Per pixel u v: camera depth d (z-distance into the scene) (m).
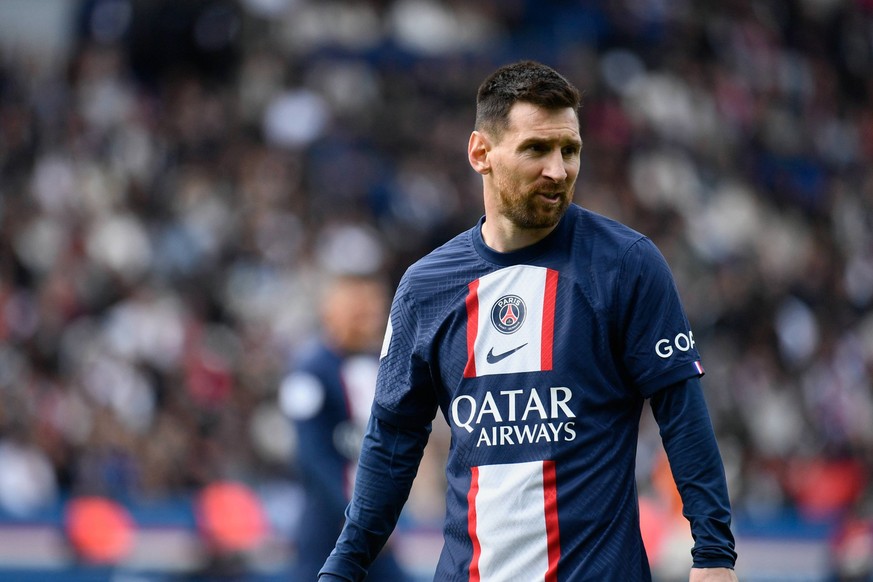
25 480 31.77
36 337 36.19
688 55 57.94
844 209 55.59
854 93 63.41
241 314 38.78
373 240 43.75
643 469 32.47
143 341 36.03
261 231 41.69
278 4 51.16
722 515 10.19
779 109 59.03
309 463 19.88
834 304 47.97
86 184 42.56
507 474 10.69
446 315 11.05
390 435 11.59
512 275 10.88
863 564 27.36
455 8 55.25
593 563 10.44
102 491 30.77
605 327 10.59
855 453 39.50
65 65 48.94
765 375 41.31
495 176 10.80
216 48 50.28
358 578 11.56
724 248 48.97
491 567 10.70
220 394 35.50
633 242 10.72
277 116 48.31
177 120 47.06
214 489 28.02
